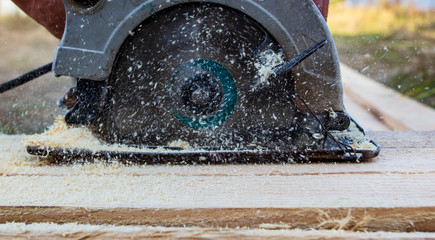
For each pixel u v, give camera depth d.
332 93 0.67
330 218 0.59
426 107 1.00
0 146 0.73
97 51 0.66
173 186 0.62
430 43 1.87
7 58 1.61
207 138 0.68
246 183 0.63
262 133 0.68
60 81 1.38
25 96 1.23
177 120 0.68
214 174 0.65
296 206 0.59
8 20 2.15
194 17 0.66
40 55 1.65
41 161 0.68
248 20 0.66
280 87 0.67
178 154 0.66
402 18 2.25
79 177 0.64
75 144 0.67
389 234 0.58
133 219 0.59
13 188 0.62
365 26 2.13
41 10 0.72
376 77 1.45
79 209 0.59
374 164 0.67
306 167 0.66
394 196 0.60
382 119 0.95
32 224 0.59
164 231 0.58
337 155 0.66
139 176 0.64
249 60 0.67
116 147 0.67
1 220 0.60
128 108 0.68
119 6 0.65
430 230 0.59
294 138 0.68
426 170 0.65
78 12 0.65
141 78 0.67
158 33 0.66
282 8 0.65
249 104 0.68
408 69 1.59
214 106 0.67
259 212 0.59
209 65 0.67
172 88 0.67
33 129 1.03
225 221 0.59
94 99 0.67
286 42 0.65
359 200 0.60
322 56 0.66
